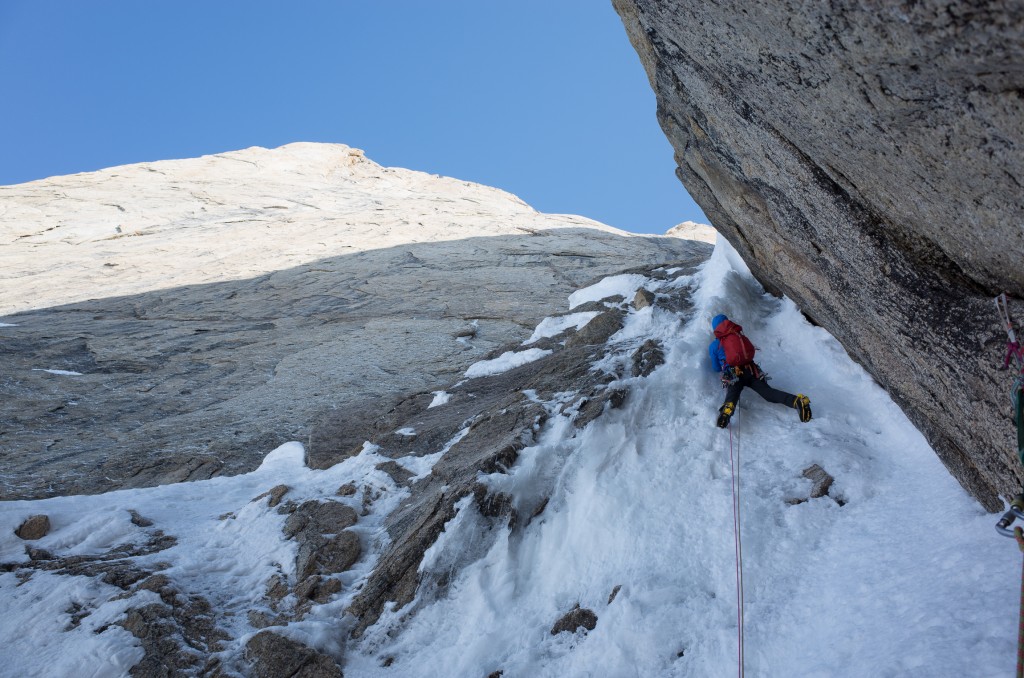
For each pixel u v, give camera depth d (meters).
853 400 6.15
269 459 7.88
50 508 6.31
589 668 4.15
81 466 7.89
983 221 2.99
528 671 4.24
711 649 4.05
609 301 9.80
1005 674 2.99
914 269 3.89
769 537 4.75
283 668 4.41
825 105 3.27
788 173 4.47
